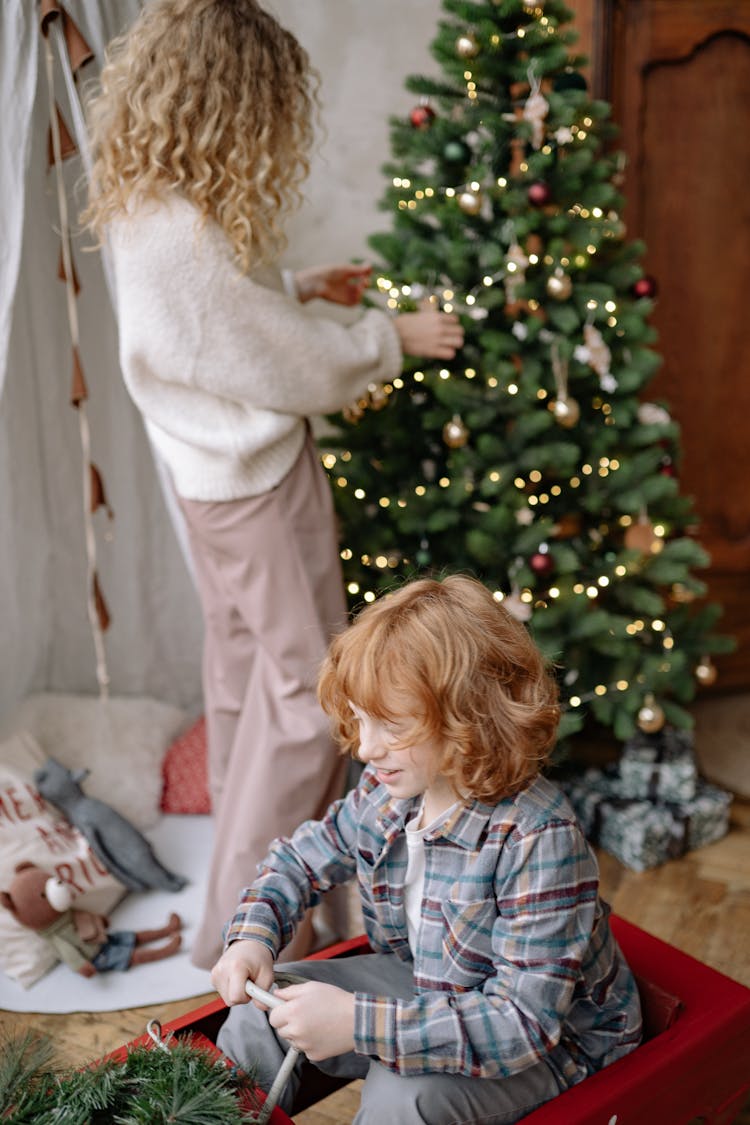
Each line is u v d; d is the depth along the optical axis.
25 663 2.35
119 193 1.55
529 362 1.98
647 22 2.55
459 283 2.01
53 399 2.23
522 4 1.82
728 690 3.02
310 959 1.24
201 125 1.51
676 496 2.18
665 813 2.17
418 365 2.00
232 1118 0.94
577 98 1.84
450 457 2.10
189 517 1.74
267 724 1.69
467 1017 1.01
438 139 1.93
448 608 1.06
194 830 2.25
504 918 1.06
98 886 1.94
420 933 1.13
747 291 2.80
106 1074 1.01
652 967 1.27
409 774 1.06
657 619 2.24
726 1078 1.21
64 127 1.78
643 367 2.01
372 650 1.03
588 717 2.63
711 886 2.07
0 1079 1.01
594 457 2.08
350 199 2.68
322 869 1.25
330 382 1.66
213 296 1.54
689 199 2.71
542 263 1.97
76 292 1.93
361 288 2.13
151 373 1.63
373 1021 1.01
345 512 2.13
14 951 1.79
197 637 2.56
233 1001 1.09
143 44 1.52
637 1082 1.08
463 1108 1.05
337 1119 1.49
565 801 1.11
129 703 2.43
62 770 2.08
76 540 2.36
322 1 2.55
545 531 2.00
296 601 1.69
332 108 2.62
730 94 2.65
